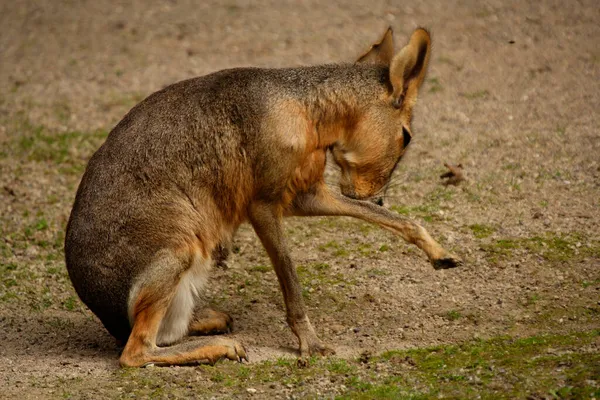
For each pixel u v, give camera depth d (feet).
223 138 63.67
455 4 146.92
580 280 71.56
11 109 120.16
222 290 76.18
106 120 115.14
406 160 97.60
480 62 123.24
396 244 81.05
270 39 138.92
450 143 100.68
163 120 64.44
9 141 109.81
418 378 55.47
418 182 92.48
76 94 124.47
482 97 112.57
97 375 60.34
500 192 88.69
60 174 101.76
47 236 88.43
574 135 99.30
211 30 146.51
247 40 139.54
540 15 138.21
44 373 61.00
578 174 90.58
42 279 79.66
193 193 63.67
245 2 160.56
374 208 65.21
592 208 83.61
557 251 76.59
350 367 58.90
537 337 60.80
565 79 115.55
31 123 115.24
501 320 66.54
